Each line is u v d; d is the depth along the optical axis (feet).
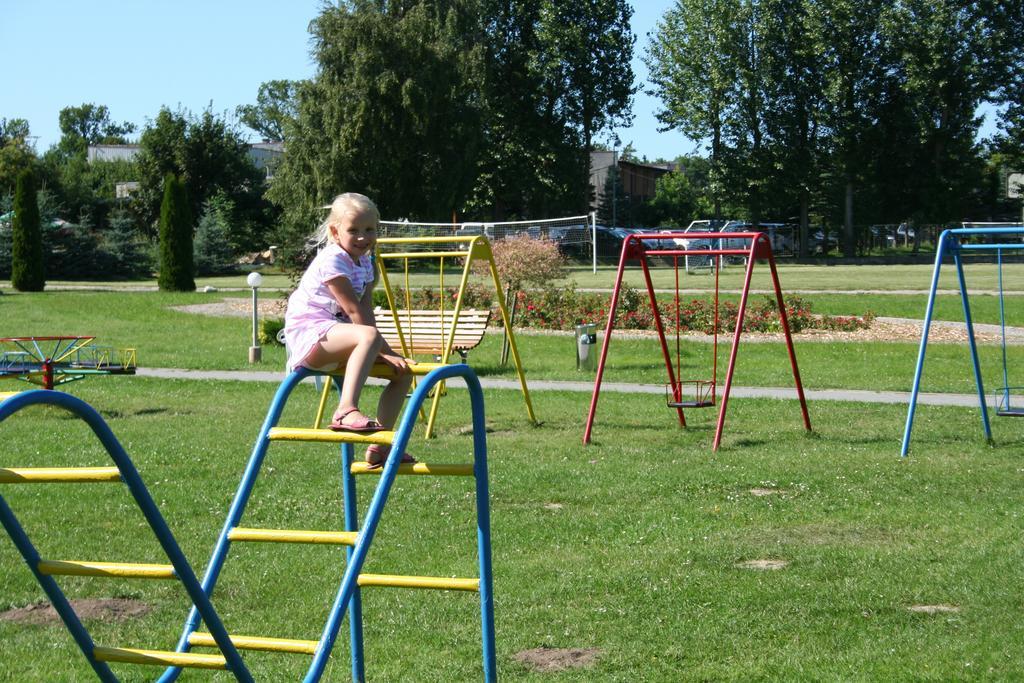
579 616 18.72
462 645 17.53
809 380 52.16
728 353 62.59
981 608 18.67
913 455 33.42
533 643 17.56
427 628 18.35
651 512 26.21
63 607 12.16
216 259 181.68
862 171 207.62
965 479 29.55
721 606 19.10
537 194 223.71
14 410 9.91
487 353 63.77
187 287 126.31
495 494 28.25
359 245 14.52
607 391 49.16
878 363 58.13
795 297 77.30
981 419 40.63
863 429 38.68
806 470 30.96
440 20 199.21
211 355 64.49
